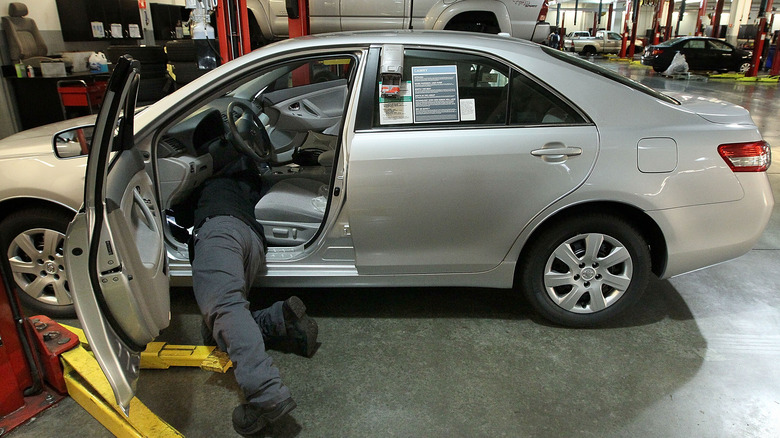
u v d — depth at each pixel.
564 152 2.26
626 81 2.44
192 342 2.48
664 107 2.35
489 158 2.26
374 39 2.41
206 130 2.60
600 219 2.35
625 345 2.46
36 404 2.03
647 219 2.35
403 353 2.39
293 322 2.26
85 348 2.24
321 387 2.16
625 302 2.49
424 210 2.31
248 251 2.24
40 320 2.29
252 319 1.98
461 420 1.97
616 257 2.42
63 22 7.58
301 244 2.59
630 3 34.03
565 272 2.48
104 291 1.51
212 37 4.36
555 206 2.29
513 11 6.24
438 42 2.38
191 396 2.11
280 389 1.82
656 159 2.26
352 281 2.49
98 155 1.42
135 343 1.66
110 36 8.26
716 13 22.20
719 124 2.33
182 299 2.87
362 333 2.55
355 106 2.33
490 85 2.35
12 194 2.39
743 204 2.31
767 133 7.94
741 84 15.77
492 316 2.72
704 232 2.34
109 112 1.40
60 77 6.57
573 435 1.90
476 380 2.20
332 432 1.91
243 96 3.35
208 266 2.05
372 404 2.06
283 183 2.84
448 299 2.89
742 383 2.18
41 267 2.55
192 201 2.64
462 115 2.32
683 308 2.81
